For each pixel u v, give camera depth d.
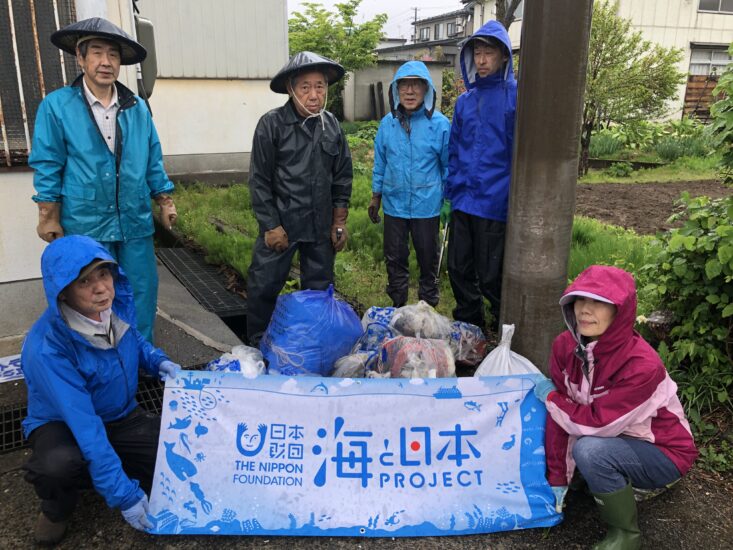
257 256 3.84
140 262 3.44
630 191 11.55
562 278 3.20
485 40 3.73
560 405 2.53
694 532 2.58
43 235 3.15
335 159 3.79
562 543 2.52
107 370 2.50
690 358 3.55
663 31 18.86
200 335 4.07
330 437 2.64
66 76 3.91
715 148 3.53
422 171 4.32
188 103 10.01
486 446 2.68
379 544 2.50
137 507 2.41
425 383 2.69
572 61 2.89
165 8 9.52
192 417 2.63
